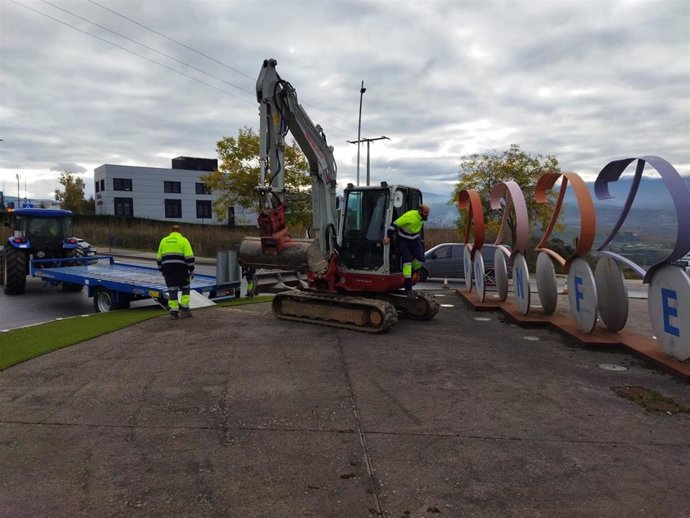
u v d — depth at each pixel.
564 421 4.54
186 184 57.12
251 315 9.49
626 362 6.44
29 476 3.54
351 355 6.69
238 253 8.71
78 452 3.90
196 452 3.90
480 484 3.44
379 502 3.22
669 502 3.23
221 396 5.12
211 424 4.43
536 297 12.82
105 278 11.02
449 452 3.91
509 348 7.14
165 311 9.95
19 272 13.17
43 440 4.11
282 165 8.26
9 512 3.10
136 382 5.54
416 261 8.94
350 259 8.91
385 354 6.75
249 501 3.23
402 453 3.89
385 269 8.43
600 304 7.78
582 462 3.76
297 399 5.04
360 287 8.68
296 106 8.26
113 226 37.03
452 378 5.74
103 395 5.13
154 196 55.28
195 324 8.61
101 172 55.12
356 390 5.32
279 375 5.80
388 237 8.36
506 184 9.51
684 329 5.78
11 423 4.44
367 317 8.12
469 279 12.08
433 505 3.19
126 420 4.51
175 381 5.57
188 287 9.22
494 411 4.76
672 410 4.80
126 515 3.08
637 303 11.78
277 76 8.05
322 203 8.75
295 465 3.70
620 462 3.77
